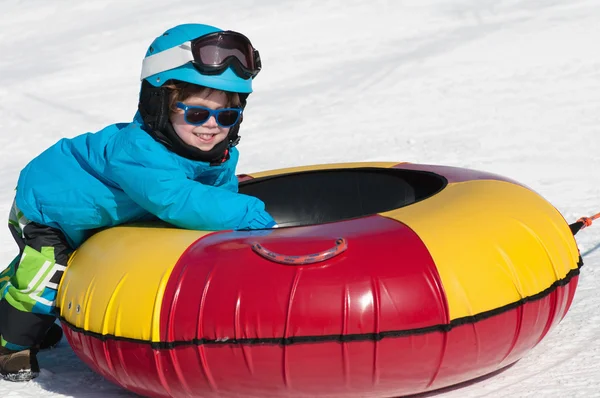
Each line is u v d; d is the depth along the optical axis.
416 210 3.60
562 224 3.90
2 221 7.25
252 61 3.84
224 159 4.09
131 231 3.76
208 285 3.20
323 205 4.92
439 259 3.23
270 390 3.21
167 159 3.73
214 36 3.69
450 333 3.17
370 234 3.31
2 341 4.06
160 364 3.27
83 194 3.87
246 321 3.12
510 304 3.31
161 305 3.25
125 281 3.39
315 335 3.09
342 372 3.15
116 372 3.47
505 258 3.38
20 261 3.97
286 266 3.17
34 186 3.96
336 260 3.18
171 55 3.69
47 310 3.96
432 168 4.65
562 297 3.64
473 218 3.50
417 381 3.27
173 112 3.73
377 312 3.10
